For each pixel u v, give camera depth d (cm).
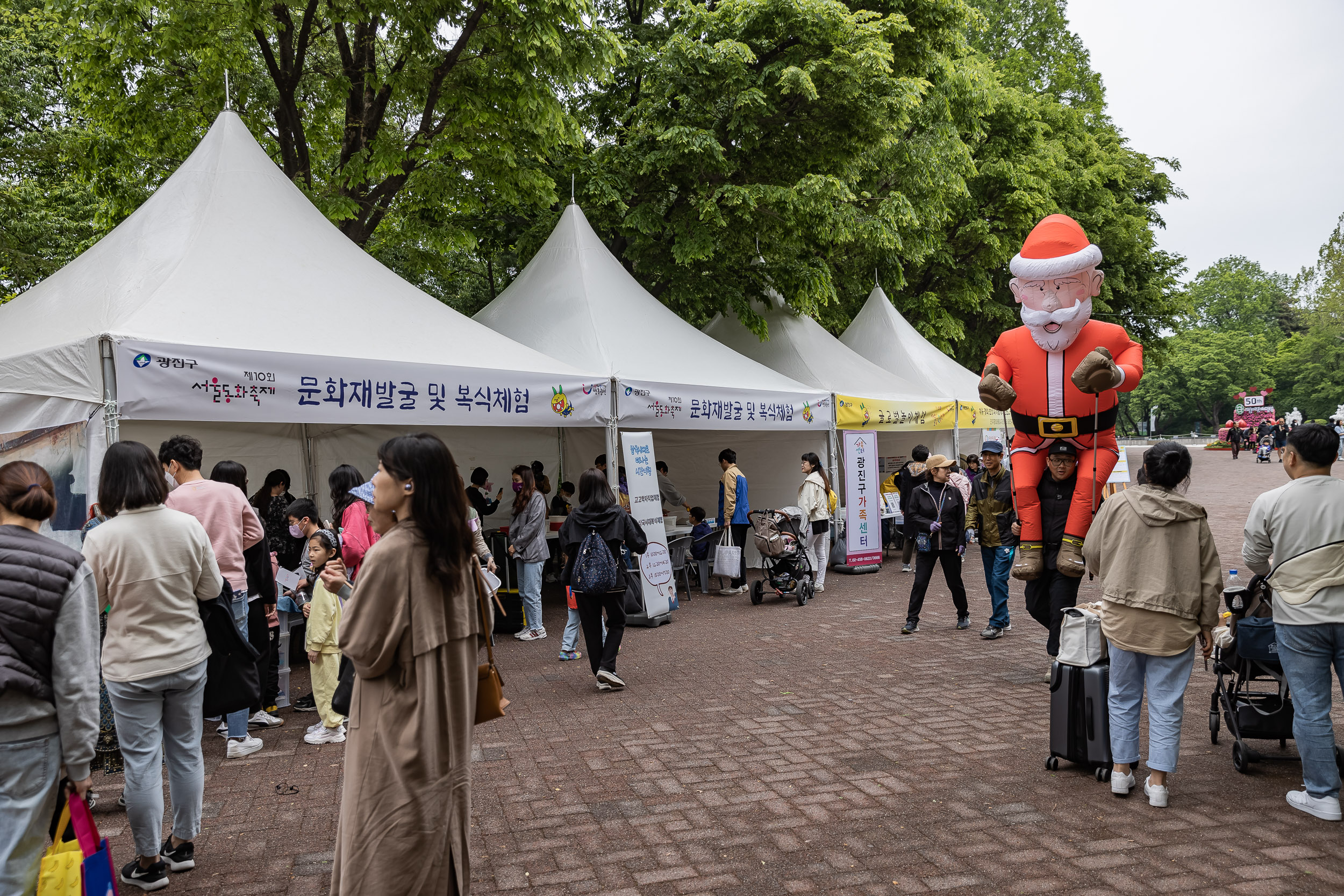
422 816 247
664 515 1313
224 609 371
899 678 661
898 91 1358
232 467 543
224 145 845
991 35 2792
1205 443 6950
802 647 780
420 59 1134
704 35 1339
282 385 656
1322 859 346
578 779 460
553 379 846
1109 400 591
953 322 2044
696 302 1389
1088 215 2411
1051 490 629
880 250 1702
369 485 500
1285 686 454
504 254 1655
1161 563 401
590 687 655
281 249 796
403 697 252
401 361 731
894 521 1463
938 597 1055
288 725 580
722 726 551
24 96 1405
